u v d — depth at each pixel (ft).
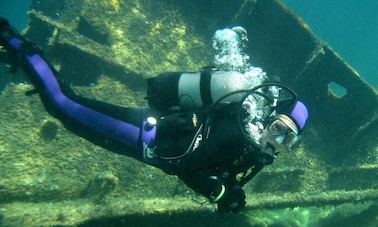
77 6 15.08
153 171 11.19
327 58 14.02
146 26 15.57
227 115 5.84
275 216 12.09
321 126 15.33
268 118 6.32
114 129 6.58
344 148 14.64
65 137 10.93
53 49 13.47
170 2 16.30
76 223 7.69
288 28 14.49
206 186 5.67
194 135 5.85
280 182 12.71
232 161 5.74
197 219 9.64
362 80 13.80
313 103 15.24
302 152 14.40
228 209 6.04
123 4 15.72
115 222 8.14
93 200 9.02
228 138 5.58
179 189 10.98
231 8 15.60
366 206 13.01
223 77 6.21
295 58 14.97
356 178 14.25
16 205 8.71
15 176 9.53
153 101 6.79
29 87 11.75
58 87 6.98
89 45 13.67
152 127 6.37
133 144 6.47
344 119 14.97
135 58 14.46
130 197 10.47
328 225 12.51
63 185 9.78
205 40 15.94
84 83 14.32
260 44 15.49
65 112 6.81
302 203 10.64
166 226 9.03
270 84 5.89
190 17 16.21
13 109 11.01
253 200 10.09
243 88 6.15
